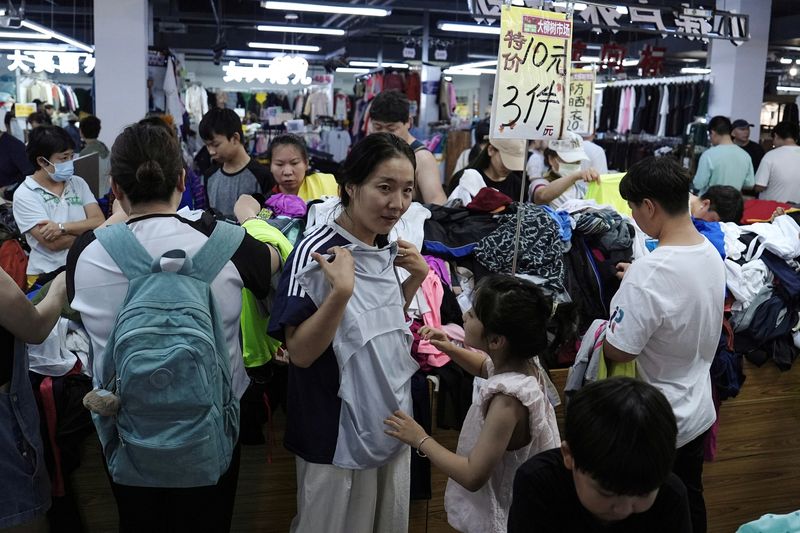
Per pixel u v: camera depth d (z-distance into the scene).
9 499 1.78
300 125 10.79
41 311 1.81
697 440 2.27
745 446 3.03
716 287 2.10
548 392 2.01
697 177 6.60
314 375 1.82
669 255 2.04
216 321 1.71
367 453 1.83
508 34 2.38
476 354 2.07
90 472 2.33
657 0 6.67
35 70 11.18
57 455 2.23
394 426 1.83
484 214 2.89
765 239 2.94
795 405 3.06
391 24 15.03
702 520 2.32
